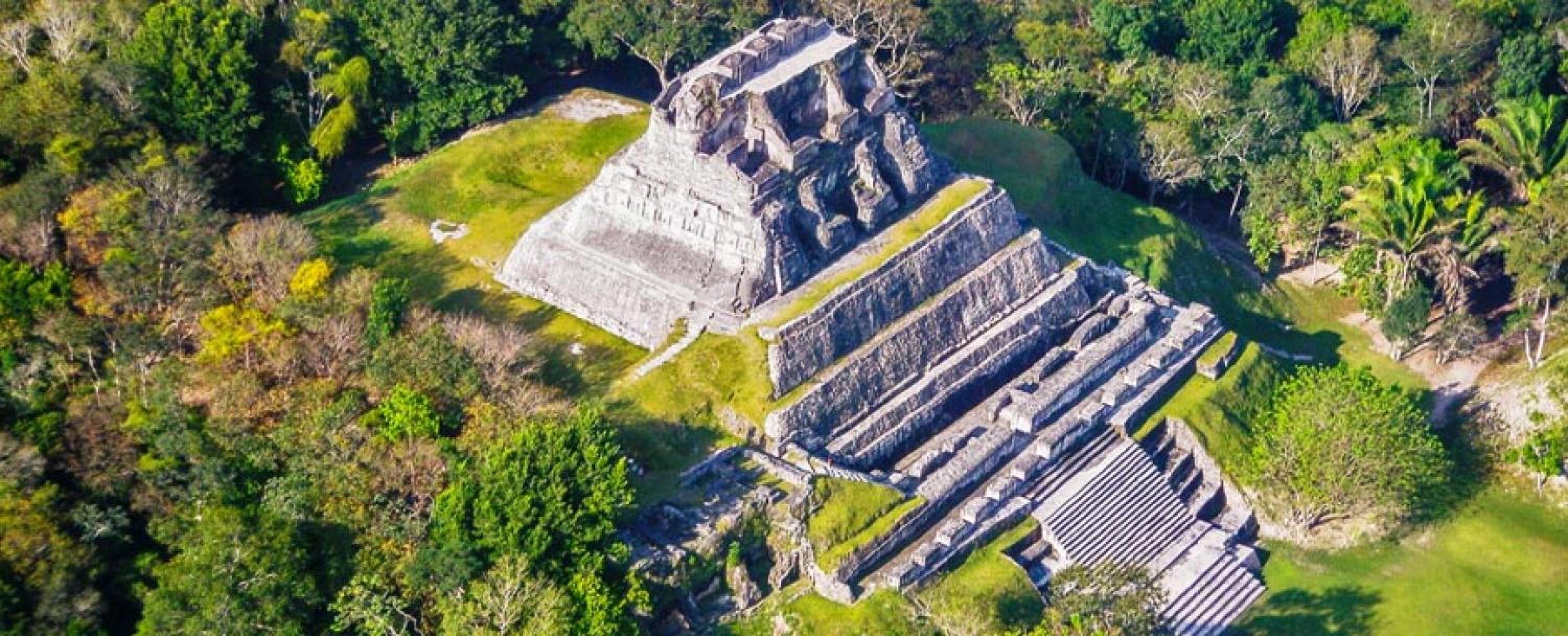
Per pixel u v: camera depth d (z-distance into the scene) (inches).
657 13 5098.4
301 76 4670.3
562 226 4222.4
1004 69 5364.2
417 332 3782.0
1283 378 4576.8
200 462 3543.3
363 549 3437.5
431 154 4832.7
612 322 4072.3
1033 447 4055.1
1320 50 5689.0
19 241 3956.7
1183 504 4165.8
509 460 3410.4
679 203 3991.1
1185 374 4429.1
